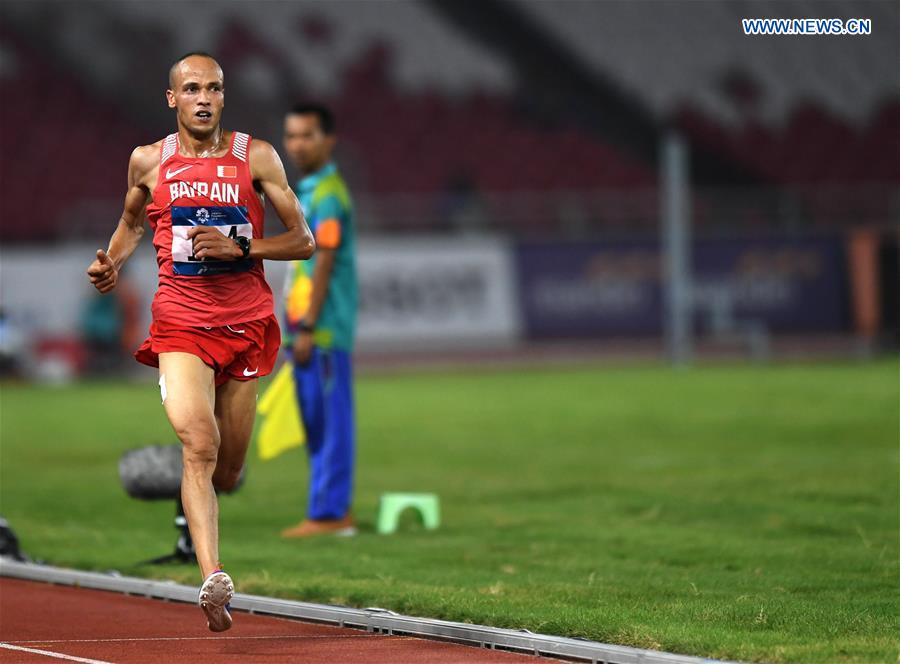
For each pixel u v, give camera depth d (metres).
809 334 100.94
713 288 99.88
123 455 25.14
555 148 115.75
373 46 118.88
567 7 126.38
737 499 35.75
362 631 19.75
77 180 103.00
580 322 98.81
